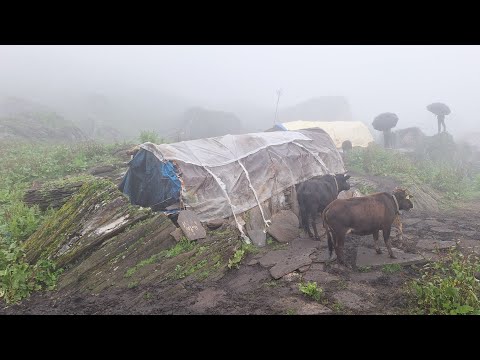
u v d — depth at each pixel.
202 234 6.71
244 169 8.10
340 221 5.94
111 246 6.33
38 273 6.05
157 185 7.55
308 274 5.79
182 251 6.36
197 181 7.45
